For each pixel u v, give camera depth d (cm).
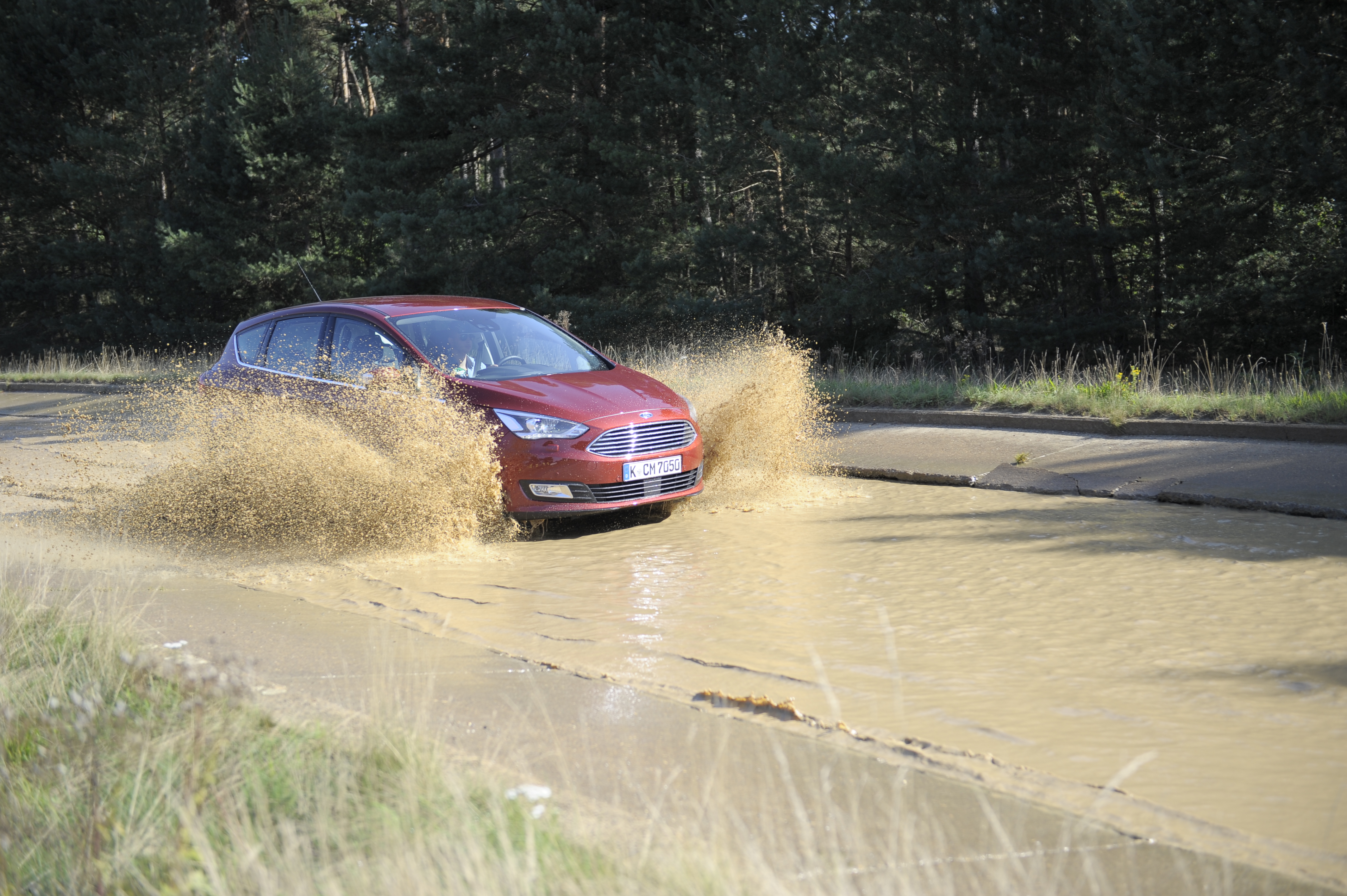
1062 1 1677
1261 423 936
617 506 795
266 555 753
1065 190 1839
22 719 384
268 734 363
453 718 412
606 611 582
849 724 399
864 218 1931
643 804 325
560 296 2442
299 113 3138
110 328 3472
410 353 852
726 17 2142
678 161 2250
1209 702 413
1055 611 546
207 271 3133
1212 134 1569
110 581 670
